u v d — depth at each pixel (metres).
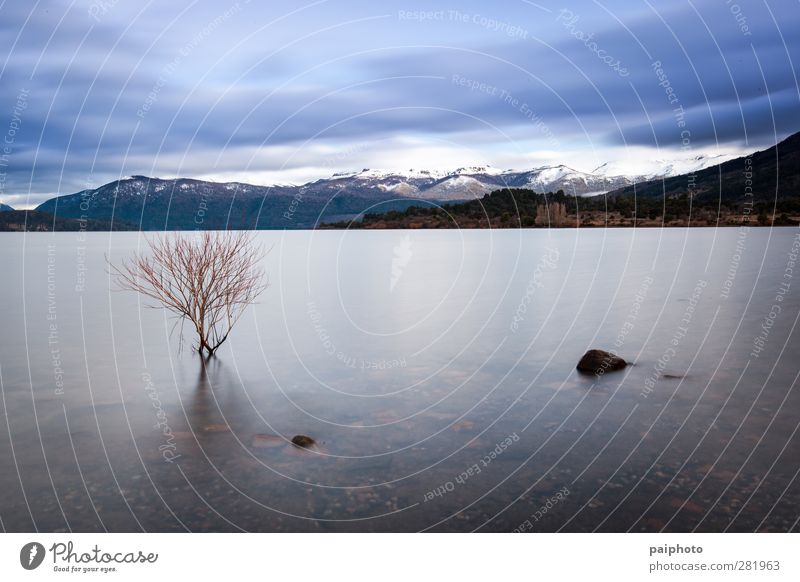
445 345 8.92
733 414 5.54
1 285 17.12
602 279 16.50
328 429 5.43
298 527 3.70
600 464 4.54
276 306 12.97
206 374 7.38
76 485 4.26
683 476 4.29
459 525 3.71
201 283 8.65
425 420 5.65
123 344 9.21
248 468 4.55
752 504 3.85
